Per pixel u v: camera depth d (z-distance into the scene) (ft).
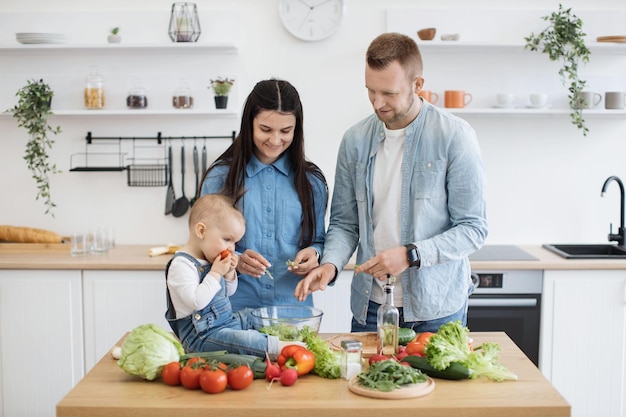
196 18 13.30
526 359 7.27
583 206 14.02
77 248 12.71
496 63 13.67
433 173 8.01
